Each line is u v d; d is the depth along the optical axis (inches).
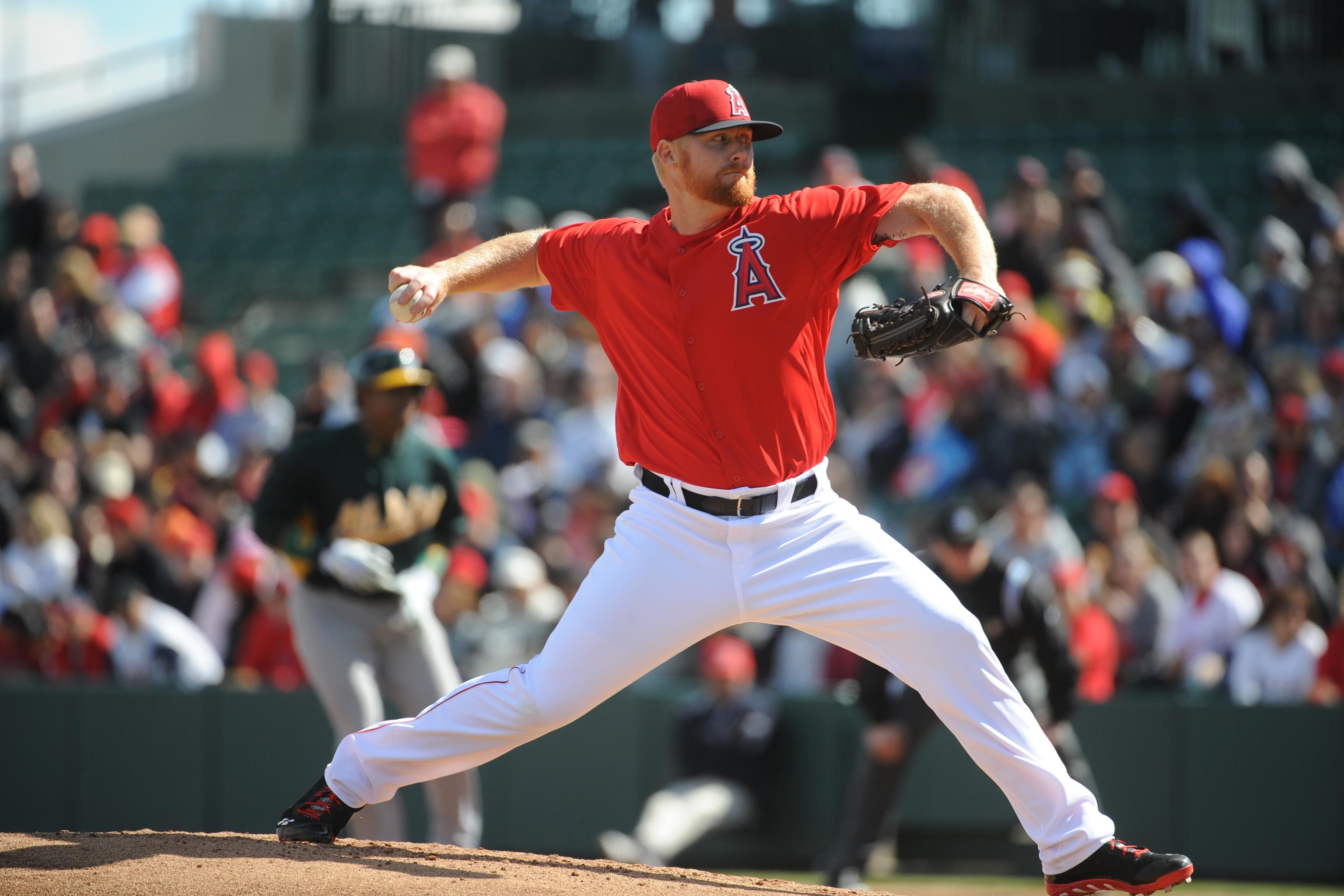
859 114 2511.1
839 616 466.3
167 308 1838.1
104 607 1257.4
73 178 2728.8
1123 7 2330.2
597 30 2677.2
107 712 1104.2
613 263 474.0
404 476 773.9
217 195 2491.4
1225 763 1013.8
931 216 448.1
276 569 1135.0
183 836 536.4
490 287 495.2
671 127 451.5
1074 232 1499.8
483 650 1122.0
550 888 468.4
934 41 2434.8
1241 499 1137.4
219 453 1534.2
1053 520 1123.3
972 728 470.0
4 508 1470.2
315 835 522.0
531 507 1400.1
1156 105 2293.3
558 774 1095.0
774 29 2586.1
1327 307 1332.4
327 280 2267.5
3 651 1201.4
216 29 2711.6
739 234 454.6
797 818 1065.5
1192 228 1502.2
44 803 1103.0
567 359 1574.8
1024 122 2368.4
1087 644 1047.6
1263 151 2117.4
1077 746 943.7
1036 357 1358.3
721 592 464.4
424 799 1093.1
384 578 741.9
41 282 1961.1
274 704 1090.7
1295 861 998.4
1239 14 2260.1
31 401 1724.9
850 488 1227.2
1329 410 1209.4
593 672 474.3
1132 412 1289.4
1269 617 1038.4
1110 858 475.5
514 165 2461.9
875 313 438.3
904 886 1002.1
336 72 2726.4
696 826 1032.8
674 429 463.5
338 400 1378.0
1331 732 997.2
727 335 452.1
